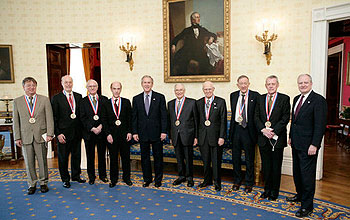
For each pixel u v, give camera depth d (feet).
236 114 12.25
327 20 13.83
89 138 13.33
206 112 12.63
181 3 17.26
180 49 17.53
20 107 12.43
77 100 13.62
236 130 12.29
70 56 27.20
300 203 11.12
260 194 12.12
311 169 9.99
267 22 15.29
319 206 10.89
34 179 12.80
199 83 17.51
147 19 18.30
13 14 19.26
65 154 13.34
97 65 28.78
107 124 13.21
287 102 11.12
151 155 16.44
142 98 13.20
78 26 19.27
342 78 28.66
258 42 15.80
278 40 15.28
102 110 13.17
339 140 23.98
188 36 17.28
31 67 19.54
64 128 13.16
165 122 13.09
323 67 14.06
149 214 10.35
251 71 16.11
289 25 14.96
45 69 19.54
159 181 13.37
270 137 10.96
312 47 14.25
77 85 27.53
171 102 13.33
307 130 10.03
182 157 13.48
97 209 10.86
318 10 13.94
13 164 17.92
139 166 17.33
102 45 19.19
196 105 13.03
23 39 19.39
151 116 13.01
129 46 18.52
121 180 14.38
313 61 14.28
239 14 16.15
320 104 9.78
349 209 10.62
